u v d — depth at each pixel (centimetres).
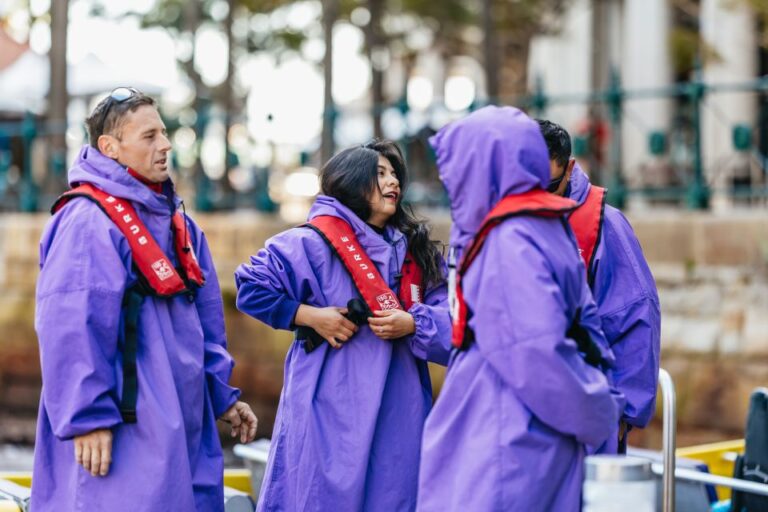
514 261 389
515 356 386
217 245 1216
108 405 455
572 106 2231
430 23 2112
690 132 1575
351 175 517
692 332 912
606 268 483
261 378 1123
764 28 1398
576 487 403
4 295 1342
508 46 2616
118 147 478
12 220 1354
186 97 2095
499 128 402
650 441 905
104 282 459
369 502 505
